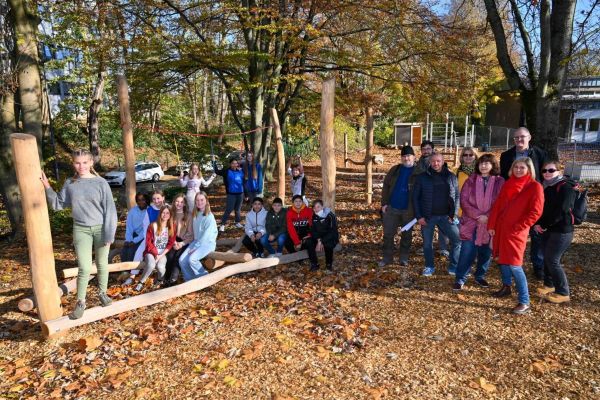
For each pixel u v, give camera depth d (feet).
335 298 18.49
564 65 28.19
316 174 62.34
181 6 43.42
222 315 17.11
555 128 28.86
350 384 12.21
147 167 81.51
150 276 21.98
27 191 14.87
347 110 57.93
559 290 16.66
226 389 12.19
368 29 43.06
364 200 39.09
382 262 22.06
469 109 46.29
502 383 12.13
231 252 21.63
